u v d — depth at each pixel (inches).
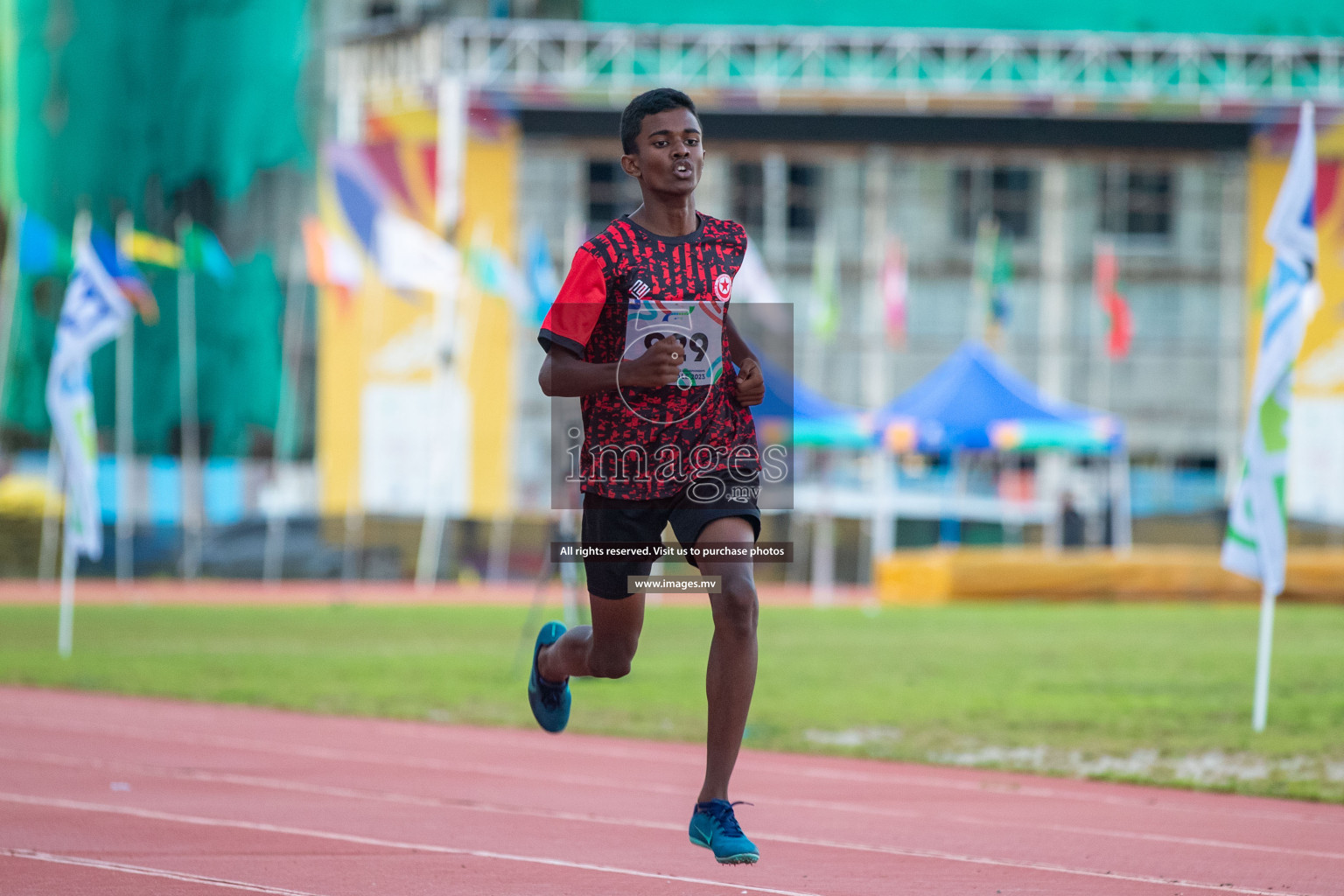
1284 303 769.6
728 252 371.2
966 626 1647.4
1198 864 427.2
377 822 483.5
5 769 602.5
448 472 2817.4
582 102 2891.2
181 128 3046.3
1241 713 849.5
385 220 2252.7
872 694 950.4
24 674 1034.7
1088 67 2972.4
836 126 3002.0
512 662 1170.6
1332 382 2906.0
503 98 2874.0
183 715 817.5
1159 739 738.8
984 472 2844.5
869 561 2701.8
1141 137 3043.8
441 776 598.5
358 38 2960.1
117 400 2967.5
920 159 3053.6
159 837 447.5
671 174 363.6
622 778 601.3
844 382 3058.6
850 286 3061.0
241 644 1346.0
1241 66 2960.1
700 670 1128.8
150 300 2207.2
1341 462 2896.2
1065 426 2074.3
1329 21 2999.5
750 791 573.9
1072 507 2389.3
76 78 3070.9
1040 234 3078.2
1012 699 921.5
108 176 3053.6
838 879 396.5
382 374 2871.6
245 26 3014.3
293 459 2893.7
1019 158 3053.6
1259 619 1779.0
